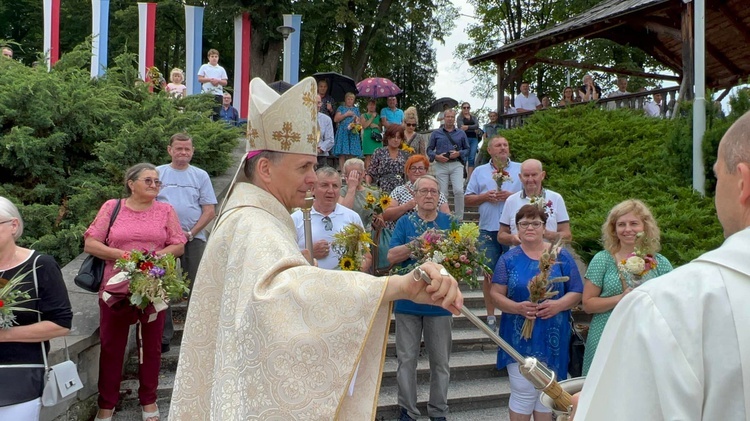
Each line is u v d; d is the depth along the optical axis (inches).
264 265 69.9
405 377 195.5
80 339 181.9
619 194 352.5
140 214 194.9
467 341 252.4
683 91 439.8
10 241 142.1
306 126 81.7
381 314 69.5
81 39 1057.5
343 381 64.9
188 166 243.4
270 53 925.2
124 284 172.9
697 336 47.6
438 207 229.3
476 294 290.0
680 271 51.6
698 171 339.6
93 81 336.8
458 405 218.5
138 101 347.9
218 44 1104.2
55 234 263.7
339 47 1174.3
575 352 181.8
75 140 297.0
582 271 283.3
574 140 442.0
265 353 64.6
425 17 1088.8
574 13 1154.7
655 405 47.6
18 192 271.7
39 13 1052.5
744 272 48.3
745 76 573.3
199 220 241.4
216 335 76.4
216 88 485.4
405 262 201.5
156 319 187.3
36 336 139.7
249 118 84.5
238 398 65.7
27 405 138.3
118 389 184.7
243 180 85.8
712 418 46.4
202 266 78.3
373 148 452.8
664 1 434.9
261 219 76.2
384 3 1045.2
